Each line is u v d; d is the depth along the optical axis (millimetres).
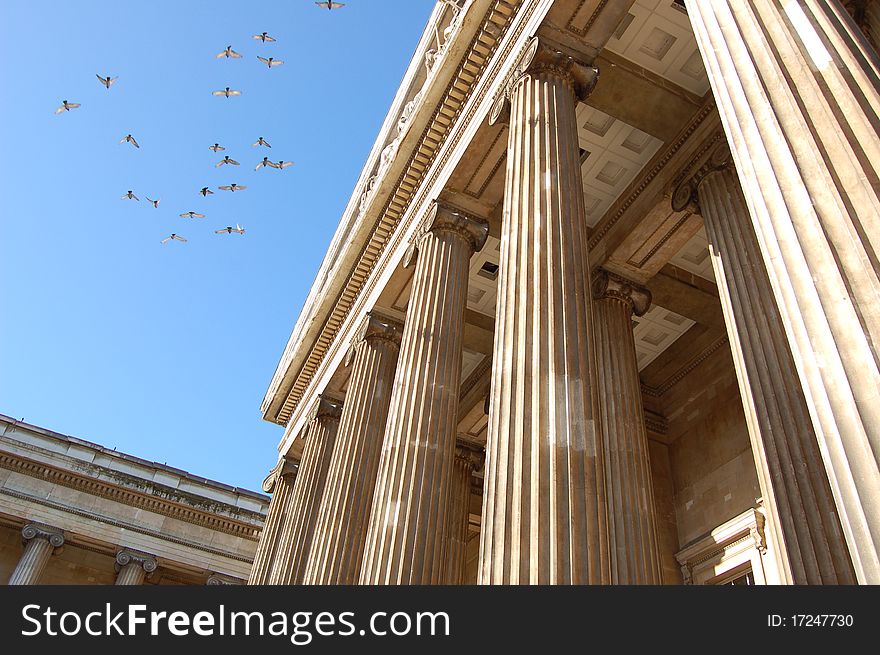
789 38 7812
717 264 15180
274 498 30734
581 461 10125
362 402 21922
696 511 22188
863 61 7098
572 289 12102
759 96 7727
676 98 17797
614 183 20438
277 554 24812
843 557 10617
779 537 11547
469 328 25578
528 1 16797
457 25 19250
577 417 10586
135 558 42844
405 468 15672
